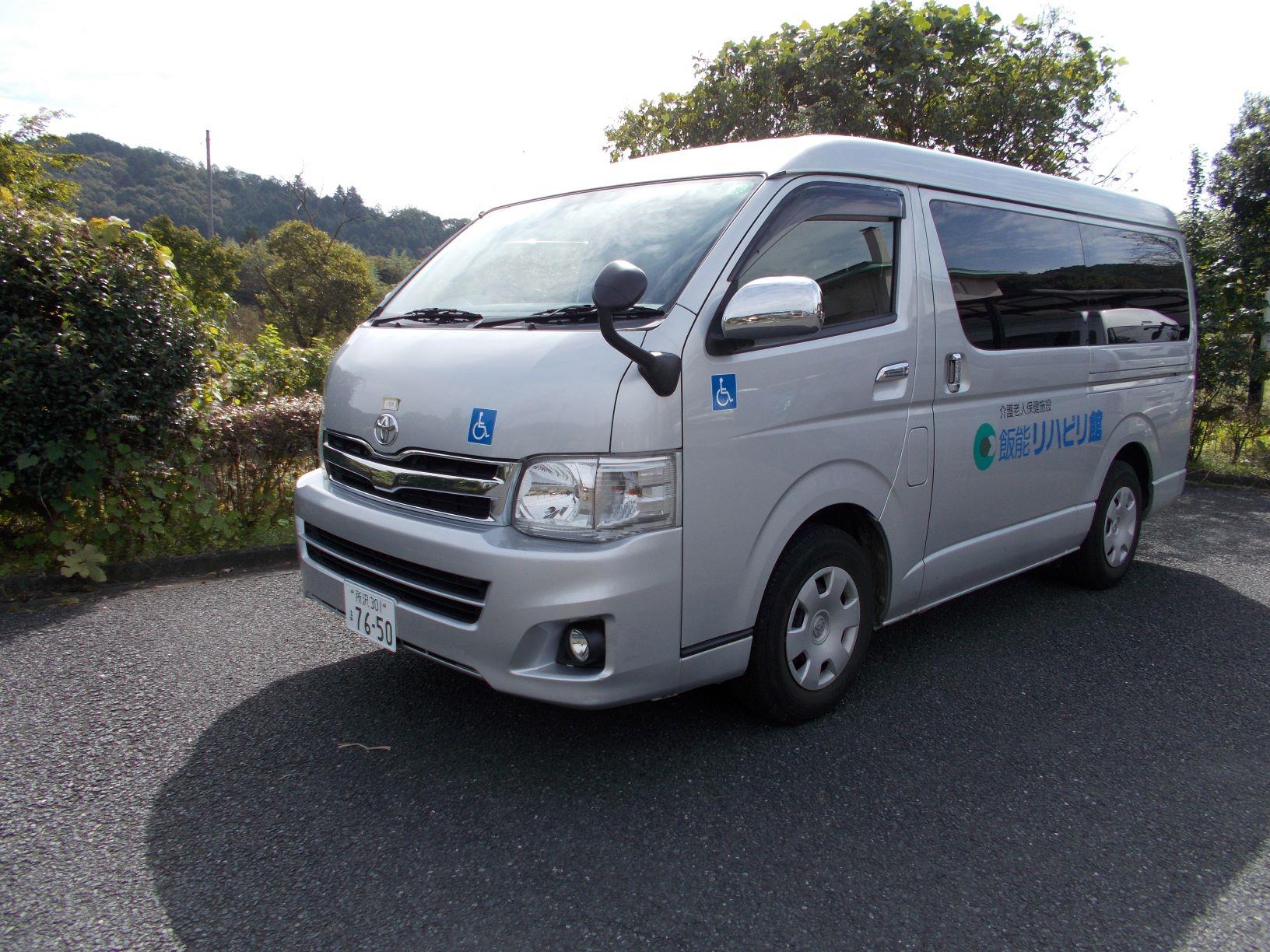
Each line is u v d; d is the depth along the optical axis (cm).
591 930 215
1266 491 861
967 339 359
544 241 335
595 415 250
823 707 327
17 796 270
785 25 892
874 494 325
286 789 276
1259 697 367
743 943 212
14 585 455
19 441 441
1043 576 534
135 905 222
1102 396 450
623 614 253
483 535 258
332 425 324
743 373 275
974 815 272
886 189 336
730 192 303
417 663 375
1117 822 271
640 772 290
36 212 476
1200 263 920
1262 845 262
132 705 333
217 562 509
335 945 208
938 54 841
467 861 242
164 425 480
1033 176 418
